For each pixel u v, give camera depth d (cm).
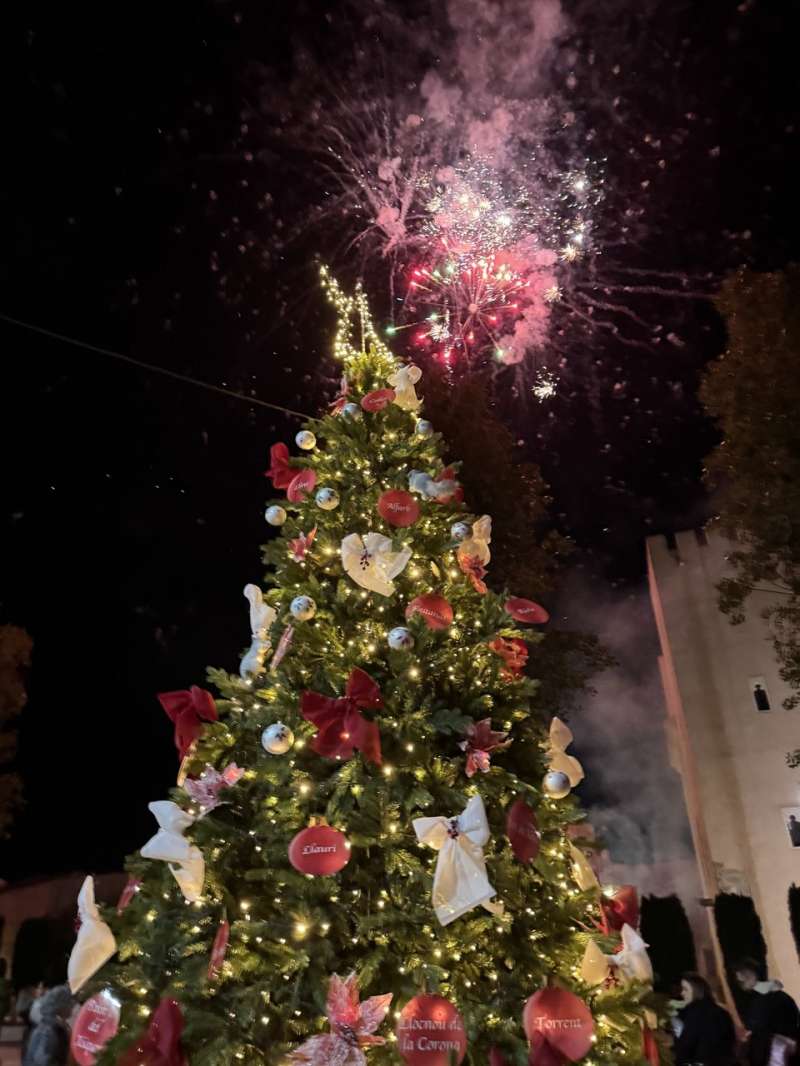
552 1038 298
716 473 1239
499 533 1064
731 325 1139
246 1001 315
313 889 338
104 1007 326
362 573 407
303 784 361
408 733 370
